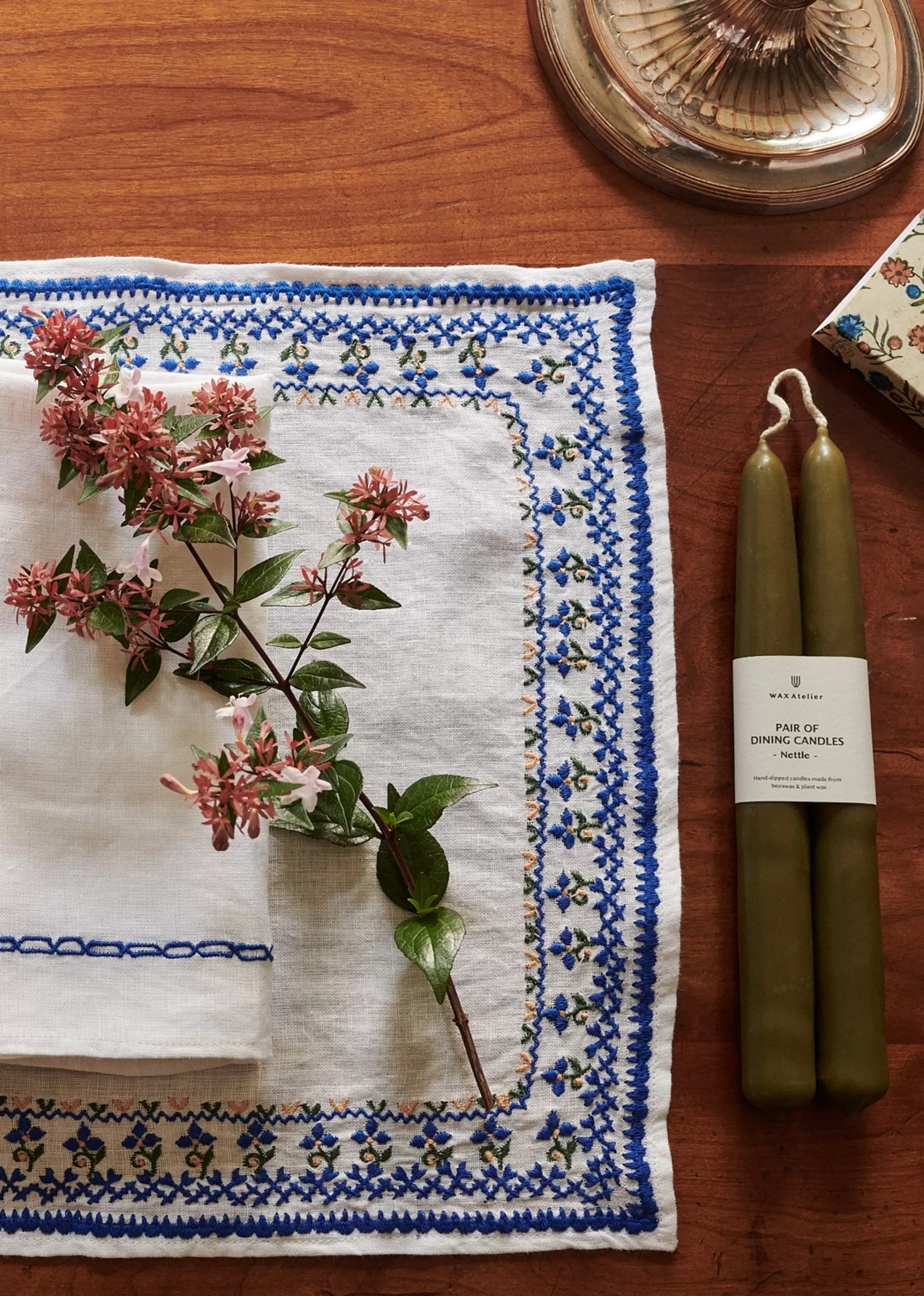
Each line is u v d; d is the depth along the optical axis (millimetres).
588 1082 671
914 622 745
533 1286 651
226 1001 616
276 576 598
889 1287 662
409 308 750
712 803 712
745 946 662
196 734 640
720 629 732
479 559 725
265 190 765
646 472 740
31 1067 656
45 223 752
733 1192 669
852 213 784
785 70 766
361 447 732
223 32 779
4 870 619
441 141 776
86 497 596
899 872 715
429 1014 673
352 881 684
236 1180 649
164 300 736
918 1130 684
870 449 763
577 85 765
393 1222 649
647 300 756
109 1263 645
